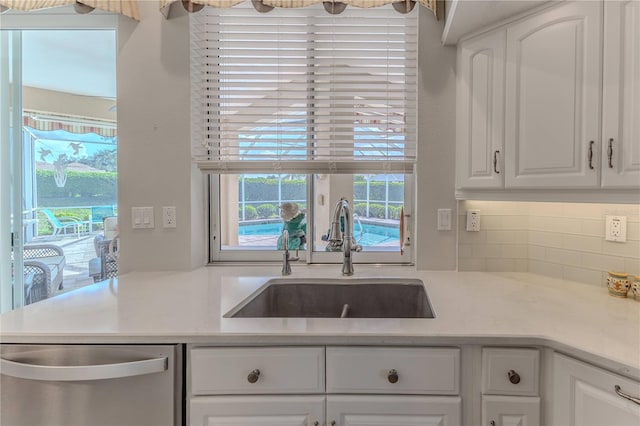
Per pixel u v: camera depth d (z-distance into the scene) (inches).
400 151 71.6
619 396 33.4
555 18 50.1
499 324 41.2
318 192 77.2
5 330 39.6
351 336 39.4
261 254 77.8
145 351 39.8
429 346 40.0
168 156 68.8
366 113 70.1
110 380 39.5
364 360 39.9
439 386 39.9
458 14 55.0
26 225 74.9
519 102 54.5
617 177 45.0
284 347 40.2
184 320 43.0
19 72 73.0
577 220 60.4
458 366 39.9
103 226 76.4
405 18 69.1
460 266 68.2
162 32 67.9
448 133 67.6
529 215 66.9
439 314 44.6
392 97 70.1
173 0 63.1
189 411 40.1
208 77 71.1
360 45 70.1
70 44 72.7
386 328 40.3
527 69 53.4
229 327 40.8
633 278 51.6
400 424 40.0
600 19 46.0
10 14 69.6
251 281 62.2
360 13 69.2
